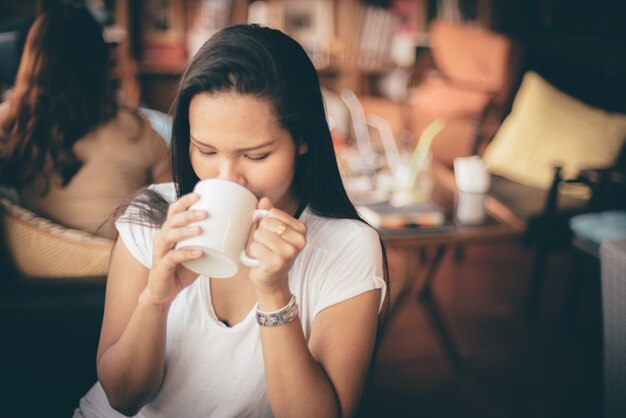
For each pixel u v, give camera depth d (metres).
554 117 3.21
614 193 2.62
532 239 2.66
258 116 0.72
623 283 1.48
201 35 3.98
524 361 2.34
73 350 1.29
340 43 4.25
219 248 0.69
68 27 1.57
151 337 0.80
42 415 1.31
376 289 0.87
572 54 4.30
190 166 0.85
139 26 3.97
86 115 1.62
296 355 0.75
